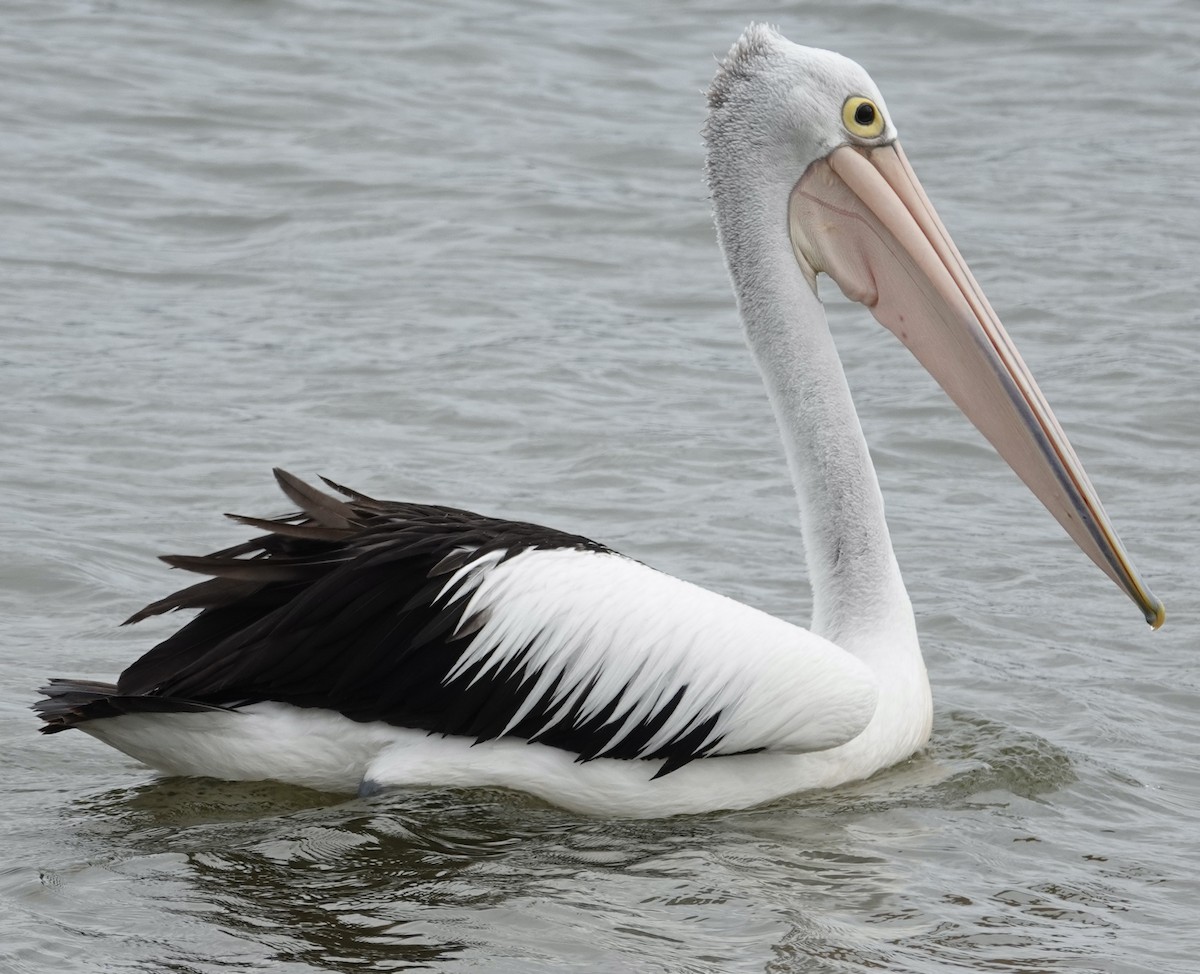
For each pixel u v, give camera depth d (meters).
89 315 19.50
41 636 12.70
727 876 9.54
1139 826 10.52
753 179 11.66
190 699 10.09
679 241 23.23
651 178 25.45
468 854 9.68
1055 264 22.62
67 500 15.08
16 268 20.66
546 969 8.40
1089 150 27.42
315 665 10.05
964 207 24.86
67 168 24.05
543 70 30.00
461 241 22.62
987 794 10.89
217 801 10.27
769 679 10.38
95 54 28.66
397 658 10.06
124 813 10.06
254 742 10.13
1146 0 35.25
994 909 9.29
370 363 18.62
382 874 9.35
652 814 10.50
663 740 10.35
